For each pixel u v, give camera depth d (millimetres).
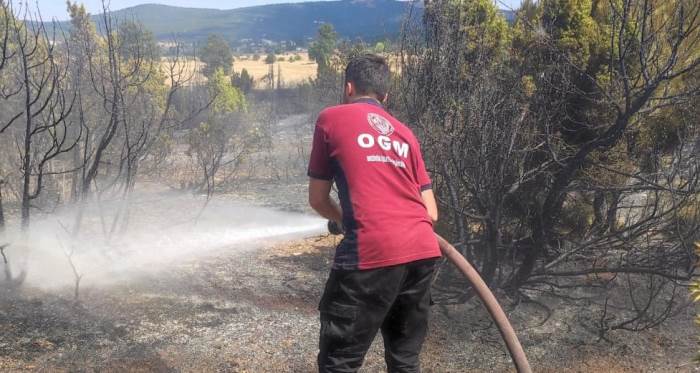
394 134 2742
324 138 2693
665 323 5965
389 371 2836
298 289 6805
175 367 4816
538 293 6582
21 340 5090
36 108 8125
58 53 8125
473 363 5121
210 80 21531
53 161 9492
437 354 5262
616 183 6488
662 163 6359
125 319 5676
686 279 5594
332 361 2629
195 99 14633
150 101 9914
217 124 14109
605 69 6258
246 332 5562
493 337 5602
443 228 6258
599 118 6336
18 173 8922
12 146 8953
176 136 13688
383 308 2596
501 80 5887
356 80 2898
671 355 5324
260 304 6281
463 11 6336
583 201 7035
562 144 6176
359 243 2557
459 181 5742
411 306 2730
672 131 6391
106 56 8469
